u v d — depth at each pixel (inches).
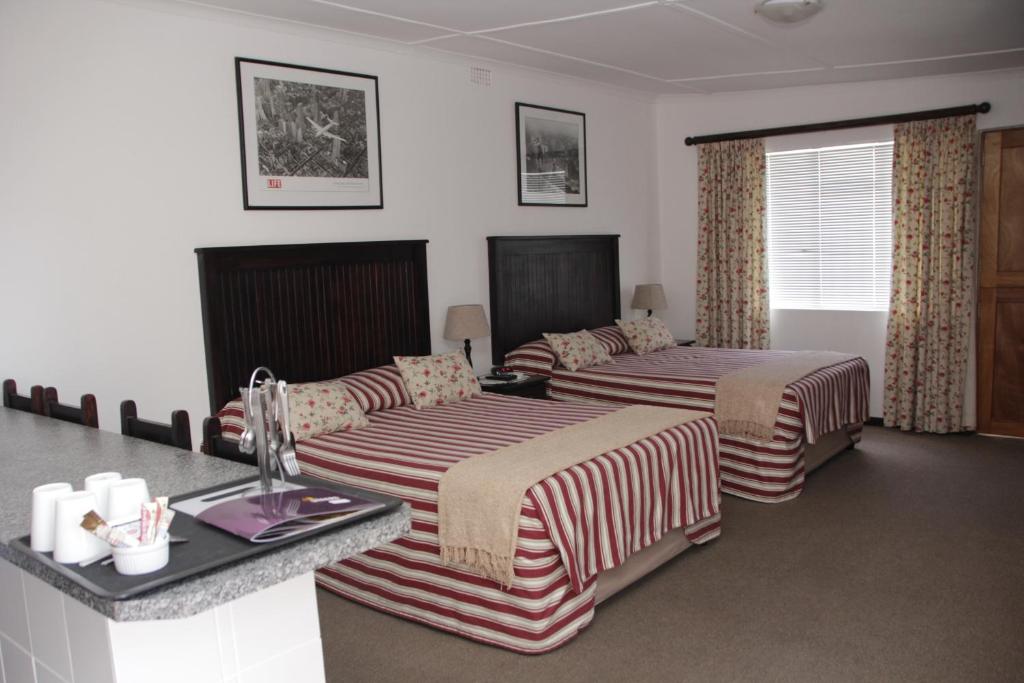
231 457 96.1
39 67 139.6
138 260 154.0
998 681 107.0
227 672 70.1
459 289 217.9
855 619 125.8
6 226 136.8
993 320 237.1
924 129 237.5
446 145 211.8
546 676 112.3
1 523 74.9
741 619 127.4
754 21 176.6
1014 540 155.9
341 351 187.6
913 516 171.6
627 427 149.6
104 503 68.8
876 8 166.4
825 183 261.3
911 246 241.8
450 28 180.5
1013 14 171.5
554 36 189.5
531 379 216.4
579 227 256.2
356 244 187.9
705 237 279.4
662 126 286.8
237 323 166.9
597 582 130.6
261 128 171.2
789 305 273.1
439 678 112.3
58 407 125.3
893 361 249.1
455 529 121.4
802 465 189.9
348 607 136.6
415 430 155.9
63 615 69.6
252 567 62.3
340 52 185.6
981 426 241.9
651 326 253.8
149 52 153.7
